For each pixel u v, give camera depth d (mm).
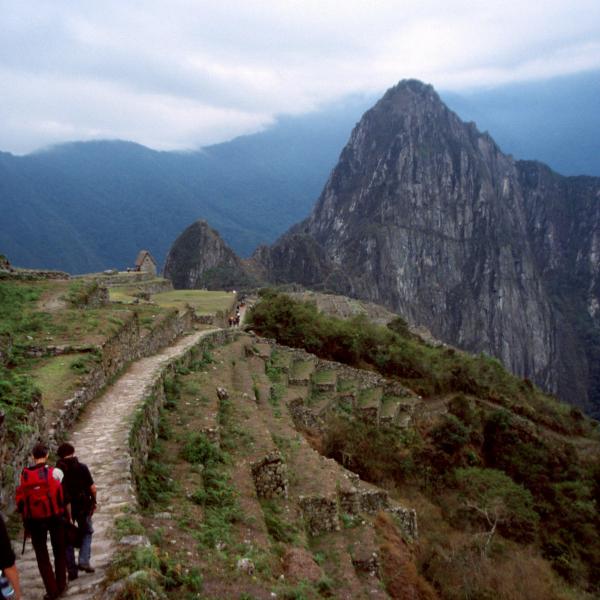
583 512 34344
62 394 12930
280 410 22578
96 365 15227
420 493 27156
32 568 7273
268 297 49531
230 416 17391
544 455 40438
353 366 43094
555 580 24750
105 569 6969
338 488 16234
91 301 24547
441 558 19109
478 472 30469
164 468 12266
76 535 6922
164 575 7543
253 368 28141
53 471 6598
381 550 15156
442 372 49156
